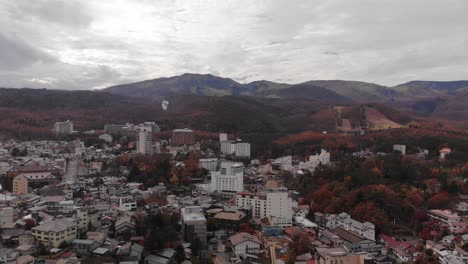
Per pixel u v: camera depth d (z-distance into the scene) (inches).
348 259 7539.4
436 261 7859.3
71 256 7445.9
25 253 7504.9
